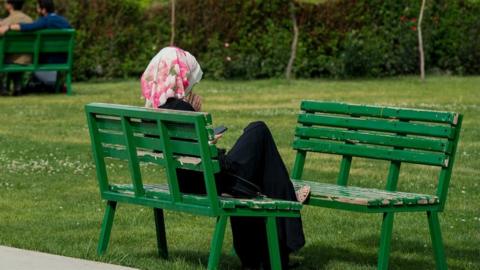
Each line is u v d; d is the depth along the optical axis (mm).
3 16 40156
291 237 10930
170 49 11578
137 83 39062
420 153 11844
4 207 15617
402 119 12156
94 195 16609
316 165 19734
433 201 11359
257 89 35688
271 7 41188
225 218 10352
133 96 33000
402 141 12109
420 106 29281
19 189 17125
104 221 11773
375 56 40875
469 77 40562
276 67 41156
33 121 26344
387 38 41250
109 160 20078
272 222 10508
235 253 12445
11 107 29594
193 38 41375
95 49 40906
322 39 41125
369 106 12523
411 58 41375
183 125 10469
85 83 39500
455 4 41656
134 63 41438
